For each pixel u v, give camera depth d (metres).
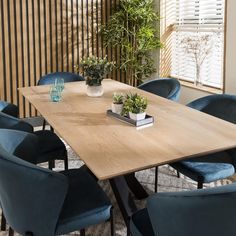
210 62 5.33
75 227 2.15
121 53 6.35
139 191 3.46
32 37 5.76
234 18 4.43
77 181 2.53
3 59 5.62
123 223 3.10
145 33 5.93
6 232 2.92
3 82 5.68
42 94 3.91
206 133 2.57
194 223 1.63
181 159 2.13
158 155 2.17
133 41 6.19
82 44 6.11
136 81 6.45
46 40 5.86
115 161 2.09
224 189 1.55
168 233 1.74
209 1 5.25
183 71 5.93
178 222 1.66
